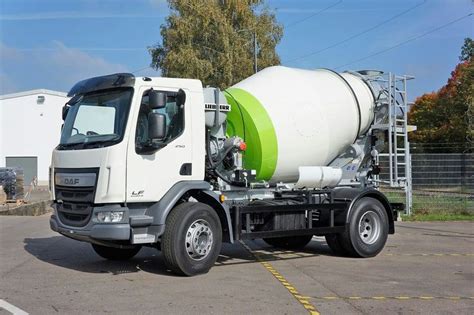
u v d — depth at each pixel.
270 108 10.45
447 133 53.59
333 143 11.40
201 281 8.45
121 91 8.59
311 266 9.95
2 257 10.87
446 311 6.80
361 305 7.04
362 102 11.98
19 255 11.12
